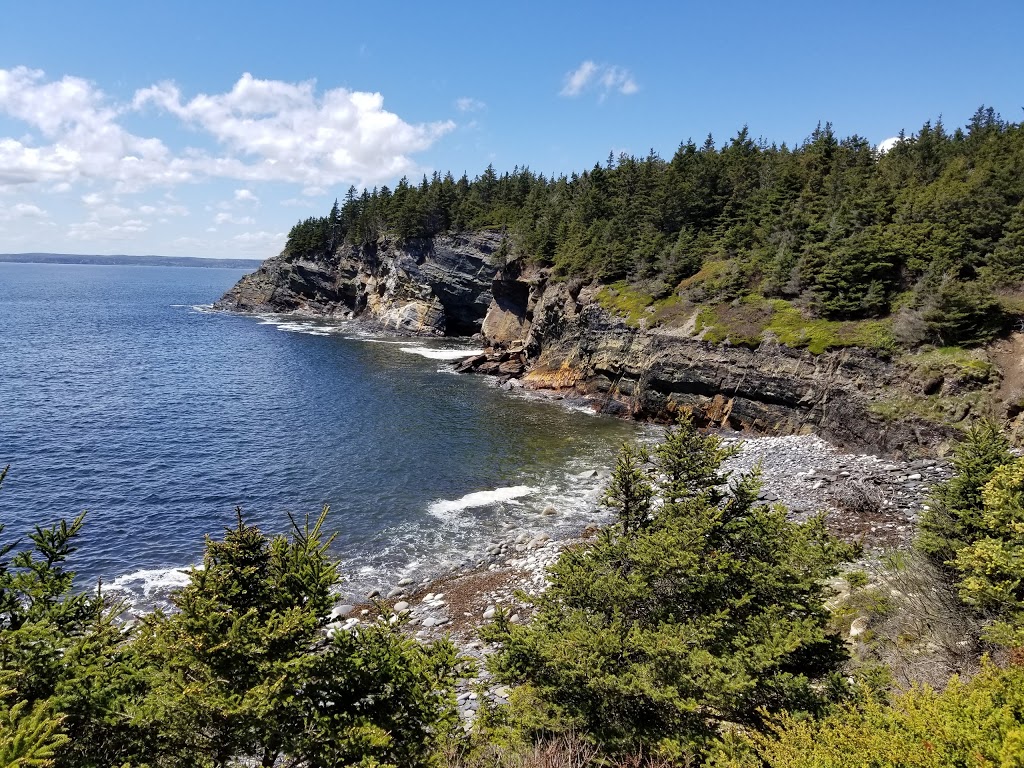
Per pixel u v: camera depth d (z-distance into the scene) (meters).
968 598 11.86
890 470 32.12
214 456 39.34
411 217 110.12
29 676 7.16
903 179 61.41
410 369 74.81
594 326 59.94
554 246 82.38
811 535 12.14
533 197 110.06
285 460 38.84
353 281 128.12
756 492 12.68
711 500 12.79
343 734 7.85
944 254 40.94
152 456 38.94
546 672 11.00
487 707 11.68
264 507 31.52
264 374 69.31
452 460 39.31
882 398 37.03
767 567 11.45
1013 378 33.28
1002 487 12.02
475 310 107.31
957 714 7.01
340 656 8.62
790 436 41.16
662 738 9.77
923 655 12.78
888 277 43.19
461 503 32.12
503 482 35.41
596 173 95.44
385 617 9.78
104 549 26.38
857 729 7.51
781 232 56.94
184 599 7.89
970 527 13.88
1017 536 11.64
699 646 10.55
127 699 7.43
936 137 76.69
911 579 14.66
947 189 48.34
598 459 39.84
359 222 127.94
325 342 97.44
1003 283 37.84
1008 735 6.14
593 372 58.84
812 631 10.49
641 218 75.88
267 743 7.80
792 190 63.84
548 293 73.56
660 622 11.00
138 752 7.31
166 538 27.69
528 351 74.25
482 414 52.28
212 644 7.57
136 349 84.62
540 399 59.19
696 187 70.75
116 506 31.03
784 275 49.00
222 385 62.53
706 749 9.47
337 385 63.75
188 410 51.56
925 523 14.78
